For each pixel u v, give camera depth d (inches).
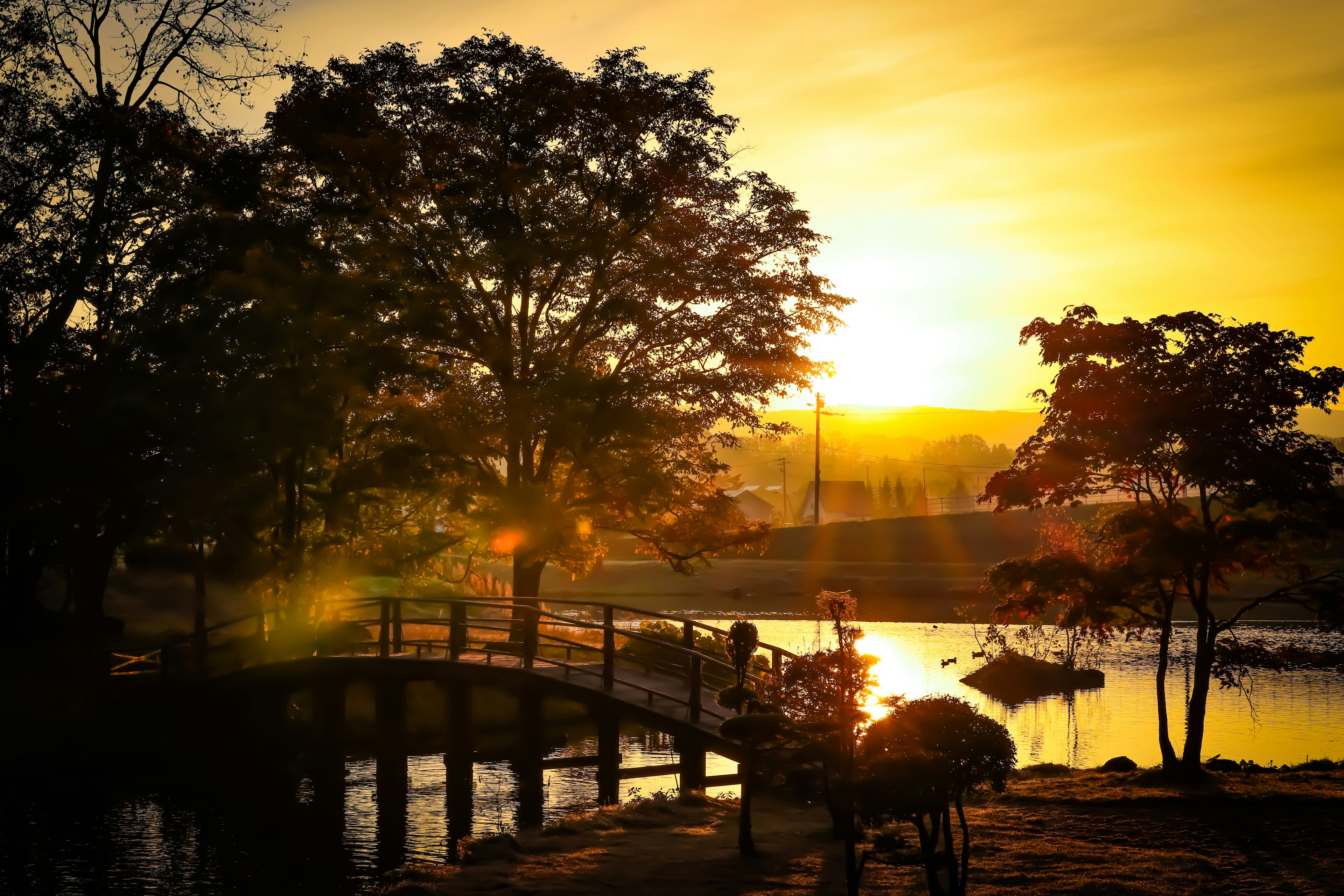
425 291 964.0
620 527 1069.1
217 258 954.1
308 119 1000.9
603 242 995.9
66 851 630.5
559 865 423.8
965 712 323.6
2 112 1013.8
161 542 1401.3
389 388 938.1
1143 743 864.3
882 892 372.2
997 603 2511.1
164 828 689.0
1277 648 1439.5
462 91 1040.2
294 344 924.6
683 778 657.0
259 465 928.9
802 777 570.6
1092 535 691.4
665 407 1047.6
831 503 6638.8
